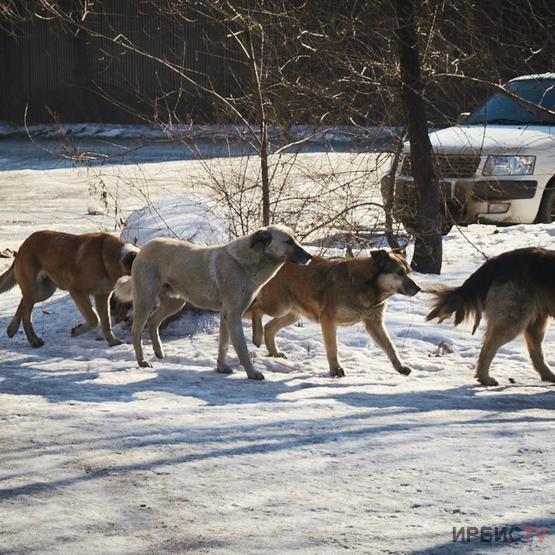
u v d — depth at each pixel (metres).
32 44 56.34
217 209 15.41
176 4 14.59
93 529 5.88
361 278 10.85
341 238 15.05
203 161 15.34
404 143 16.75
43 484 6.73
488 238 19.08
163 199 16.34
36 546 5.61
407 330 13.09
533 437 7.84
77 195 28.64
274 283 11.70
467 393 10.19
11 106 57.66
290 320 12.04
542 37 14.84
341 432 8.03
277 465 7.10
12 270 13.53
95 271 12.52
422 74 15.52
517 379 11.08
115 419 8.54
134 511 6.18
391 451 7.41
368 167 15.62
